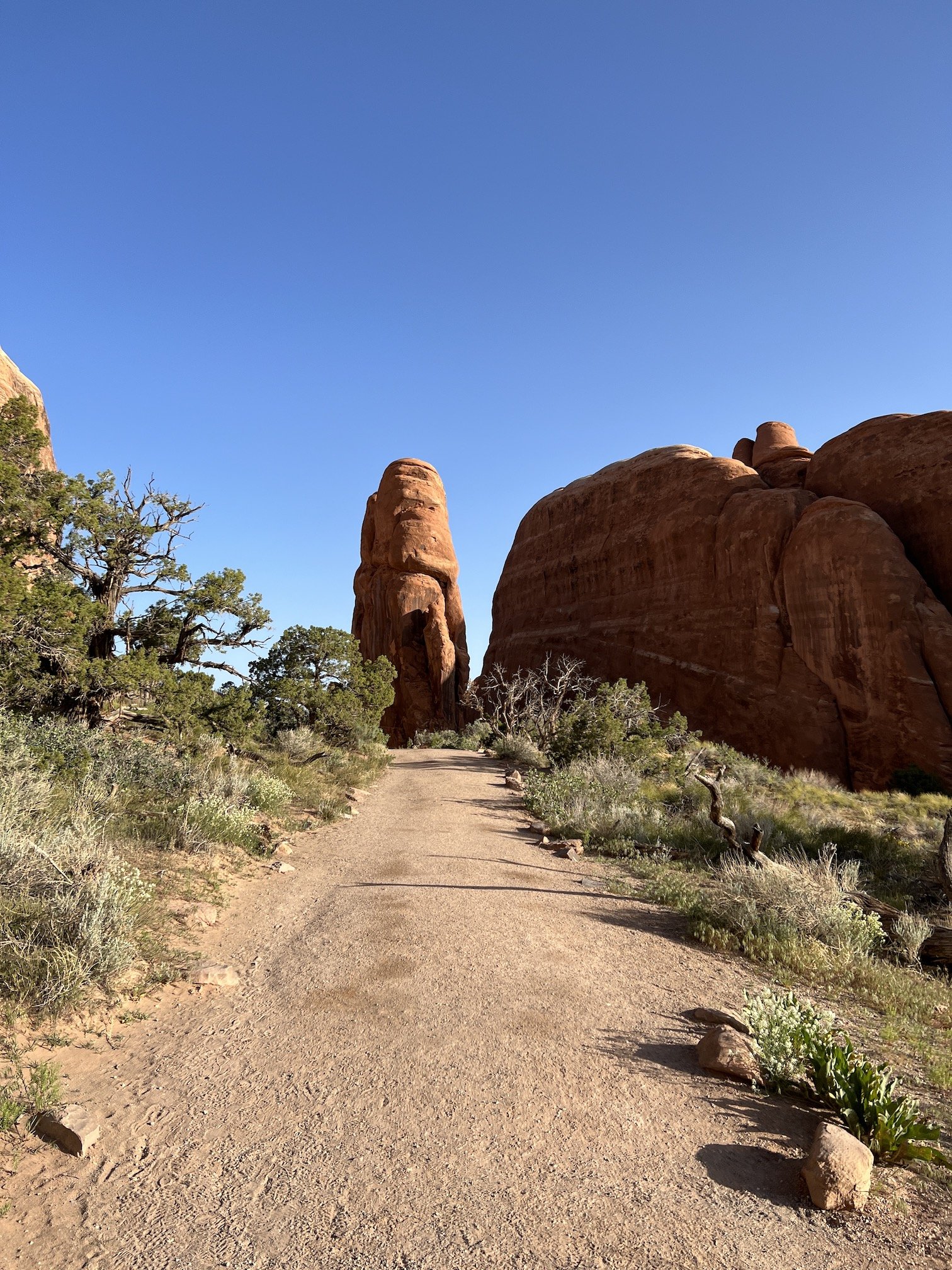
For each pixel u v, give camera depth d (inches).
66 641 480.1
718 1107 165.0
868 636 1341.0
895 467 1488.7
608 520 2187.5
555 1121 155.9
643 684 1062.4
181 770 466.0
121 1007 201.9
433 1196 129.6
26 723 419.2
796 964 274.8
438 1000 219.0
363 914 305.7
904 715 1273.4
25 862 226.5
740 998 239.3
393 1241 118.0
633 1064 184.4
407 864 402.6
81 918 210.5
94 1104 157.2
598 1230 121.8
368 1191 130.9
